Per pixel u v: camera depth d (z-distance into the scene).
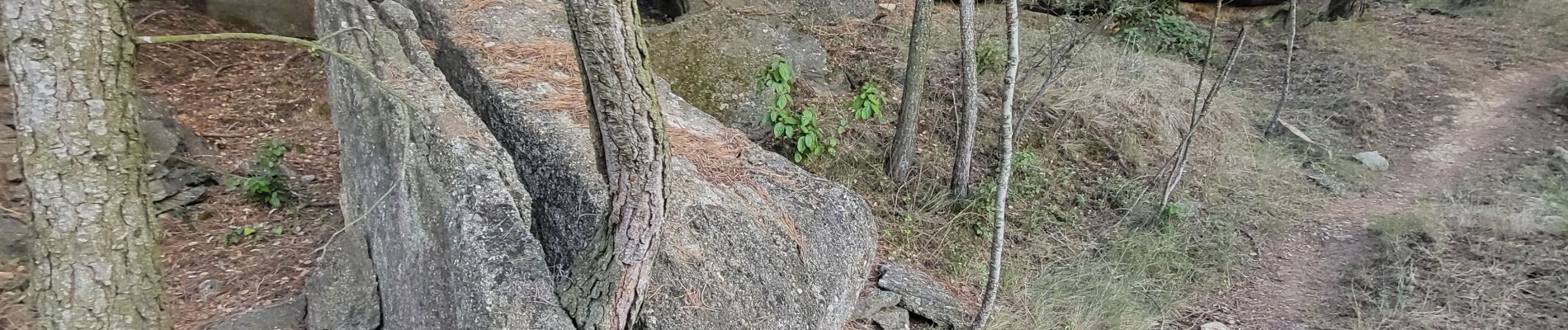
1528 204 6.14
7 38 1.58
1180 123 7.12
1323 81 8.69
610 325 2.29
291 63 6.77
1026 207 5.99
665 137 1.97
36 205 1.75
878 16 7.71
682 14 6.87
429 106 3.01
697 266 2.86
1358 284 5.37
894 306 4.69
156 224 2.01
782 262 3.20
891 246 5.38
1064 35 7.64
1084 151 6.61
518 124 3.45
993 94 6.77
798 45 6.63
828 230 3.59
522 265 2.51
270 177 4.90
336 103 4.16
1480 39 10.13
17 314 3.64
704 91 6.04
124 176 1.83
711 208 3.15
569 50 4.23
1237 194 6.54
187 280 4.15
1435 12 11.24
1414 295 5.11
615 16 1.67
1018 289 5.29
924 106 6.54
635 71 1.77
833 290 3.37
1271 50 9.42
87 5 1.62
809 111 5.69
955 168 5.75
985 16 7.86
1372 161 7.29
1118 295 5.20
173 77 6.14
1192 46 8.86
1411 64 9.20
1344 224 6.19
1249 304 5.32
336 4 3.86
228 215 4.74
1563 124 7.72
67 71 1.62
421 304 2.94
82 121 1.69
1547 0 10.95
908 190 5.87
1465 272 5.25
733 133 4.05
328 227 4.75
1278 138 7.67
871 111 5.86
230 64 6.56
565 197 3.13
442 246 2.70
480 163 2.80
